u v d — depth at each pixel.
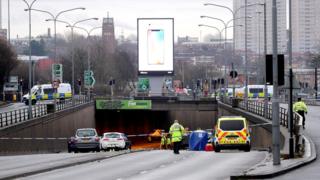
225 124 108.81
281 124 117.56
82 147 124.88
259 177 54.81
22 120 141.75
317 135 106.12
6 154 118.31
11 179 59.09
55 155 101.62
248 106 178.88
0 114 131.62
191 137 138.12
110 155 95.81
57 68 179.25
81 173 65.25
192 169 68.94
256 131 138.62
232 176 55.22
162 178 58.62
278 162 65.38
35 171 66.00
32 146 139.62
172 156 94.56
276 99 66.31
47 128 156.75
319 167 65.12
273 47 67.25
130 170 68.56
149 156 95.38
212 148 133.88
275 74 66.62
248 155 91.56
